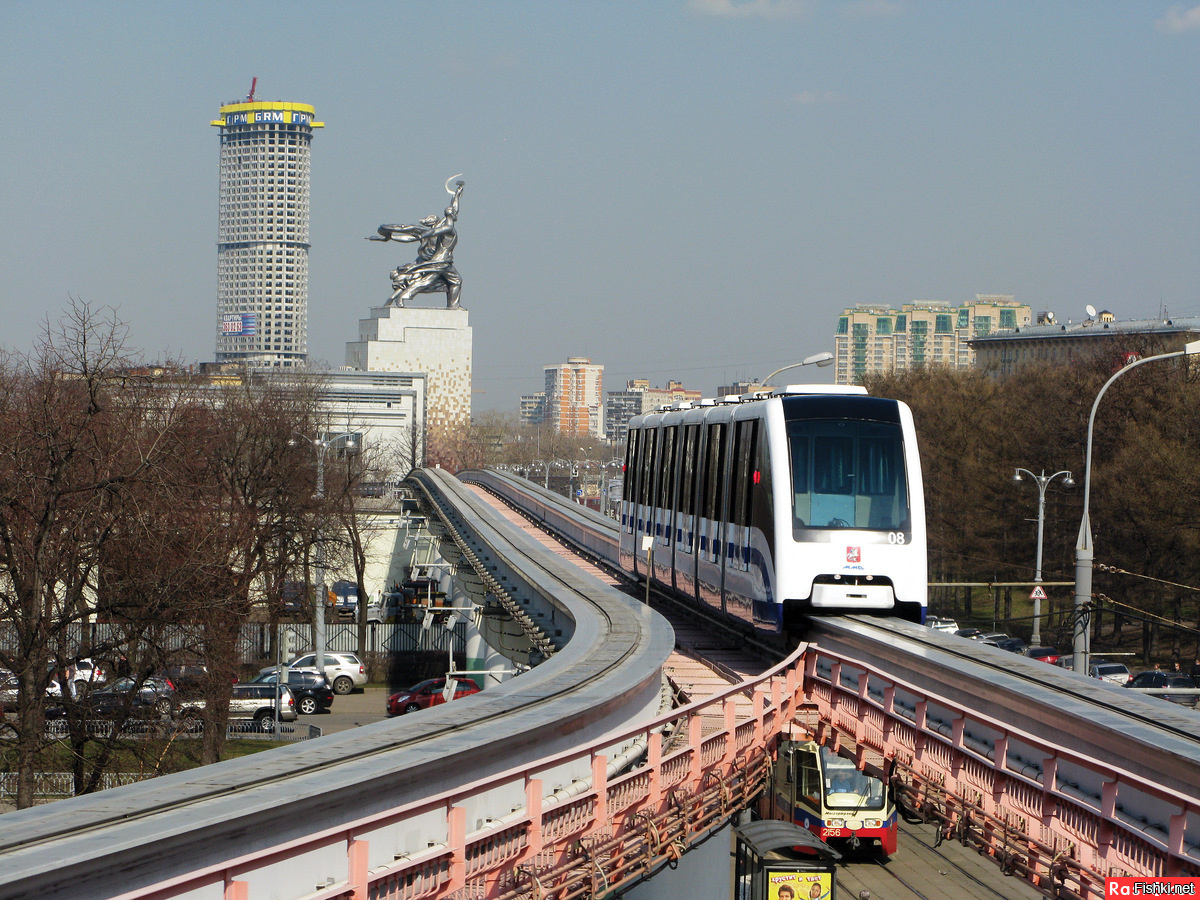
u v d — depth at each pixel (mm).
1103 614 127750
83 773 61281
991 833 28703
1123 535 122625
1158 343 140750
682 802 31547
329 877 22516
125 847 19203
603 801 27750
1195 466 113375
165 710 68438
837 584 47406
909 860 67812
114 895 19234
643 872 29094
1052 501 136625
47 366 79125
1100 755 28016
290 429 127625
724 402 60438
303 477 129750
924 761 33250
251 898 20719
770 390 53906
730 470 54938
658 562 68562
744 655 54469
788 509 47969
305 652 134875
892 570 47625
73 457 63406
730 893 51500
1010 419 145500
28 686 55812
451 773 26594
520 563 80125
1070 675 35250
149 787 23203
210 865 20844
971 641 41562
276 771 24469
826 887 46750
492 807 28172
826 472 48469
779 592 47531
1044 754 27344
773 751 40594
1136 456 118688
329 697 112062
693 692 46188
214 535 72562
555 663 41719
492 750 28031
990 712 33625
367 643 140750
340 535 127750
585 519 115875
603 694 34844
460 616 132125
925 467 150375
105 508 64312
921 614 48031
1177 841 22281
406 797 25156
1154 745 25734
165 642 65438
